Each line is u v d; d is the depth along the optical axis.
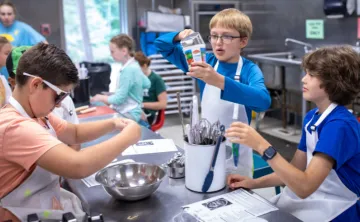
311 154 1.45
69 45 5.37
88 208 1.25
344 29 4.52
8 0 4.46
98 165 1.15
